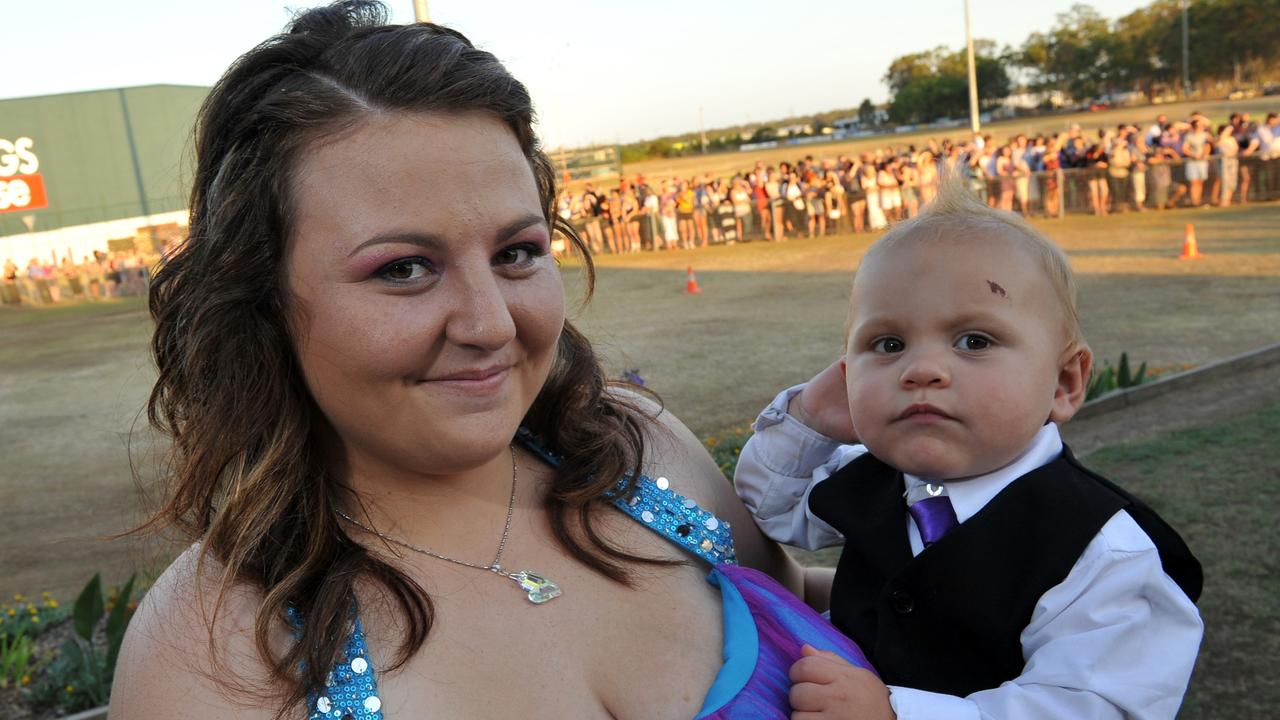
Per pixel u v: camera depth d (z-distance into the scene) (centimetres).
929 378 140
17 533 725
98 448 995
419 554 120
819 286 1552
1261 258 1365
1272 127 1880
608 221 2452
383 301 106
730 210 2311
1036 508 141
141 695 108
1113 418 712
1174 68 8588
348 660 108
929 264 145
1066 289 150
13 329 2158
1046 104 9419
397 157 106
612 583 128
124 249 2575
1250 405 714
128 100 2531
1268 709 342
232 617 110
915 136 7381
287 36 116
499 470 133
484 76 111
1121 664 130
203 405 117
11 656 437
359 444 115
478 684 111
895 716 128
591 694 117
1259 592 423
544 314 114
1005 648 138
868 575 157
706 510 152
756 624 134
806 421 168
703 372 1020
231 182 112
